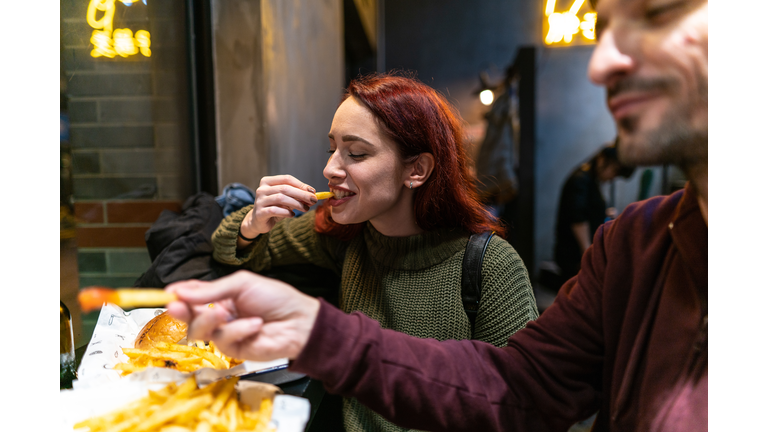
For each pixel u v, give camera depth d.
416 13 5.91
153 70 1.62
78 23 1.26
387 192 0.99
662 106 0.46
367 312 1.11
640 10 0.45
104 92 1.38
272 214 1.11
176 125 1.77
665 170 1.36
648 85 0.45
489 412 0.67
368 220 1.10
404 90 1.01
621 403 0.62
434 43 5.92
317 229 1.23
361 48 4.88
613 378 0.64
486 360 0.73
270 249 1.31
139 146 1.56
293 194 1.10
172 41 1.73
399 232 1.09
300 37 2.45
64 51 1.12
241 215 1.23
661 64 0.45
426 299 1.04
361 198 0.99
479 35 5.88
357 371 0.58
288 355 0.57
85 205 1.35
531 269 4.12
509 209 4.57
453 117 1.12
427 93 1.06
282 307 0.56
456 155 1.10
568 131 5.66
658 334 0.59
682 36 0.44
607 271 0.68
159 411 0.57
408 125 0.98
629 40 0.45
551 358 0.71
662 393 0.58
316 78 2.81
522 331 0.77
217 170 1.93
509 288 1.00
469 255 1.02
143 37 1.55
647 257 0.62
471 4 5.85
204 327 0.52
